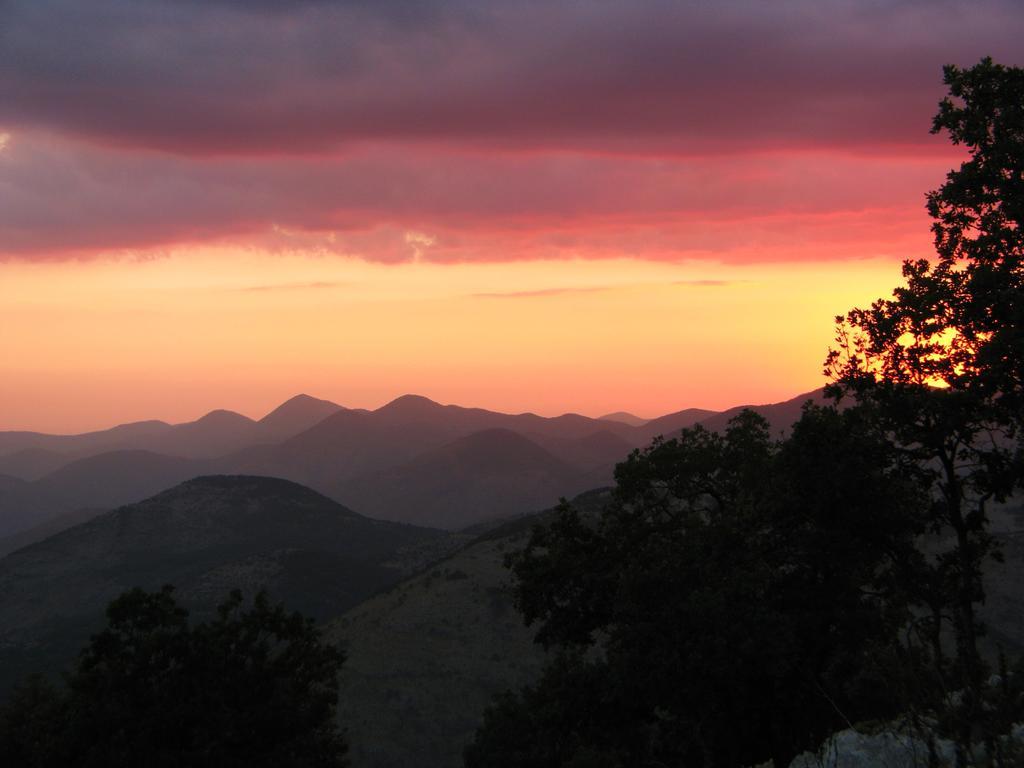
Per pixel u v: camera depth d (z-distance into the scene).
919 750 6.34
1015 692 5.77
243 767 28.22
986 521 23.88
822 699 22.78
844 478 24.52
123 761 26.52
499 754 36.41
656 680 24.56
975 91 22.31
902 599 23.19
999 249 21.77
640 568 26.59
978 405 22.22
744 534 26.58
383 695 69.75
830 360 24.59
